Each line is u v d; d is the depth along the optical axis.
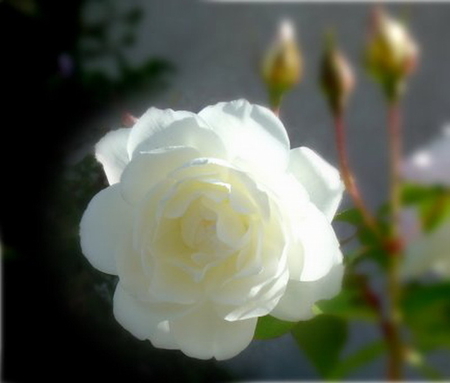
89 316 0.82
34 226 0.91
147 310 0.34
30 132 0.95
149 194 0.34
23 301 0.90
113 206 0.35
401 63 0.36
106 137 0.35
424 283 0.34
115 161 0.35
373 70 0.36
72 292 0.80
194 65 1.05
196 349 0.34
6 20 0.99
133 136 0.34
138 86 0.98
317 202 0.34
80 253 0.64
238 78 1.00
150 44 1.08
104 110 0.96
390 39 0.36
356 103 0.94
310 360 0.36
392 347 0.35
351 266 0.35
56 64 0.99
